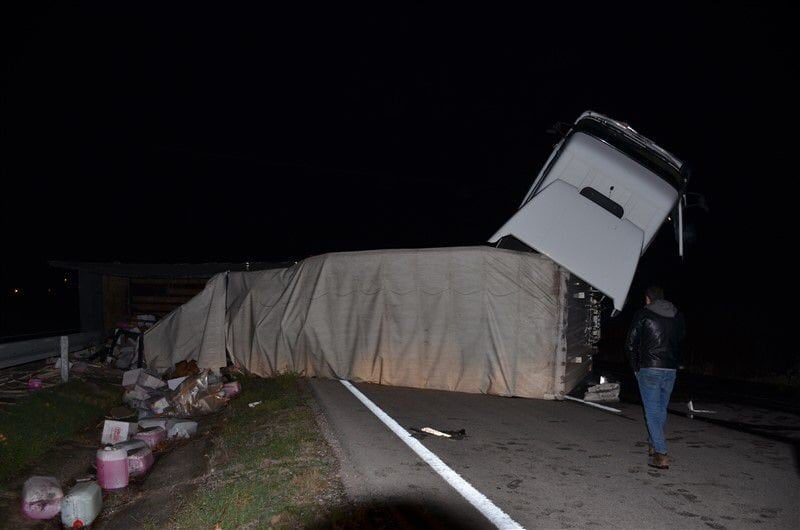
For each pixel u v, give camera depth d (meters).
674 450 7.16
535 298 10.54
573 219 10.20
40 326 34.91
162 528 6.14
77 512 6.60
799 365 14.91
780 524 4.93
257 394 11.30
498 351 10.64
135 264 20.41
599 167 10.37
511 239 11.53
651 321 6.30
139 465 8.30
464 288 10.94
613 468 6.34
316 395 10.22
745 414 9.91
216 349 13.65
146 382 12.48
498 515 5.01
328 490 5.60
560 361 10.41
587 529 4.77
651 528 4.82
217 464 7.70
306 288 12.43
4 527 6.50
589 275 9.98
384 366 11.45
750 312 19.97
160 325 14.50
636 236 10.04
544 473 6.12
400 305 11.41
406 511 5.07
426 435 7.54
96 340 17.34
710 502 5.39
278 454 6.92
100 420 11.07
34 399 10.45
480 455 6.71
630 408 10.01
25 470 7.99
